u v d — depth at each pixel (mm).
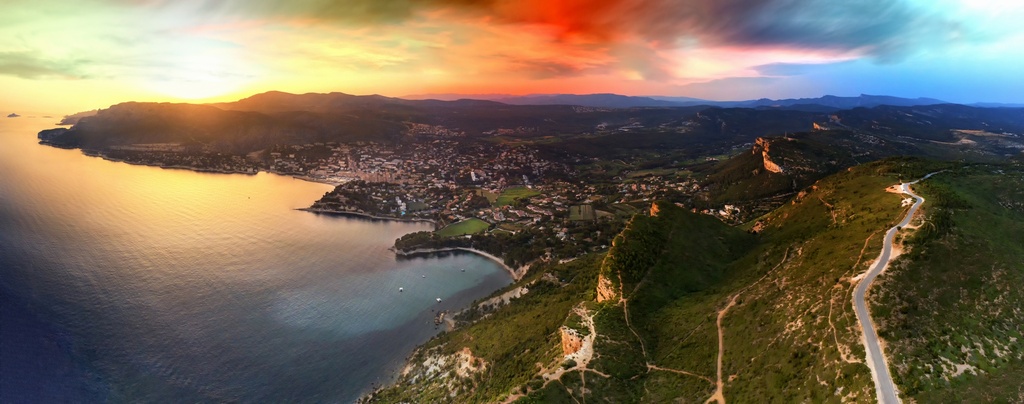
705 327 127875
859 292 108000
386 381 181625
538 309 189625
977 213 137125
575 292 195000
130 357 186500
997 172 192250
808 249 149750
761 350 109312
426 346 198250
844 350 94938
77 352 186875
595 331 131750
